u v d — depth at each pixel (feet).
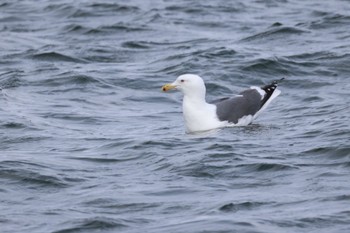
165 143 55.47
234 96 61.98
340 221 40.19
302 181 46.34
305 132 56.85
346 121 58.75
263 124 61.05
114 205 43.80
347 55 80.84
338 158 50.21
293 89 74.28
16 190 47.11
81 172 49.98
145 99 72.38
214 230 39.42
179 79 60.18
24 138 59.11
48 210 43.50
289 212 41.47
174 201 43.96
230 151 52.44
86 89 74.33
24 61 85.10
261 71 78.84
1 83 76.23
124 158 52.95
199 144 54.95
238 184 46.57
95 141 57.72
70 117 65.77
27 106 68.64
